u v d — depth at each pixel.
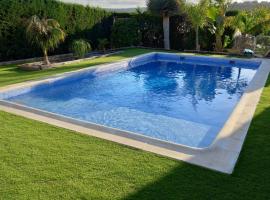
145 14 21.95
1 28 14.61
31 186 4.22
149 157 5.03
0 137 5.88
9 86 10.16
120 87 12.44
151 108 9.72
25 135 5.98
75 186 4.22
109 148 5.38
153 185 4.23
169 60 18.70
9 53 15.23
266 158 4.96
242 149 5.28
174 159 4.94
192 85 12.88
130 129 7.86
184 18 20.88
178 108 9.74
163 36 22.11
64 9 17.61
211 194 4.02
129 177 4.43
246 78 14.01
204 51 20.03
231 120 6.61
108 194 4.04
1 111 7.47
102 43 19.95
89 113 9.13
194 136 7.41
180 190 4.11
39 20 13.84
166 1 20.08
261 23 18.55
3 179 4.40
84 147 5.42
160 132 7.66
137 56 17.30
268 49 18.02
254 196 3.97
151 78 14.17
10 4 14.73
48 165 4.80
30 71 13.14
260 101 8.14
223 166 4.69
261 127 6.29
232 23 19.14
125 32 21.16
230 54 18.59
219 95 11.32
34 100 10.26
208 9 18.92
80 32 19.06
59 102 10.17
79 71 12.72
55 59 16.44
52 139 5.77
